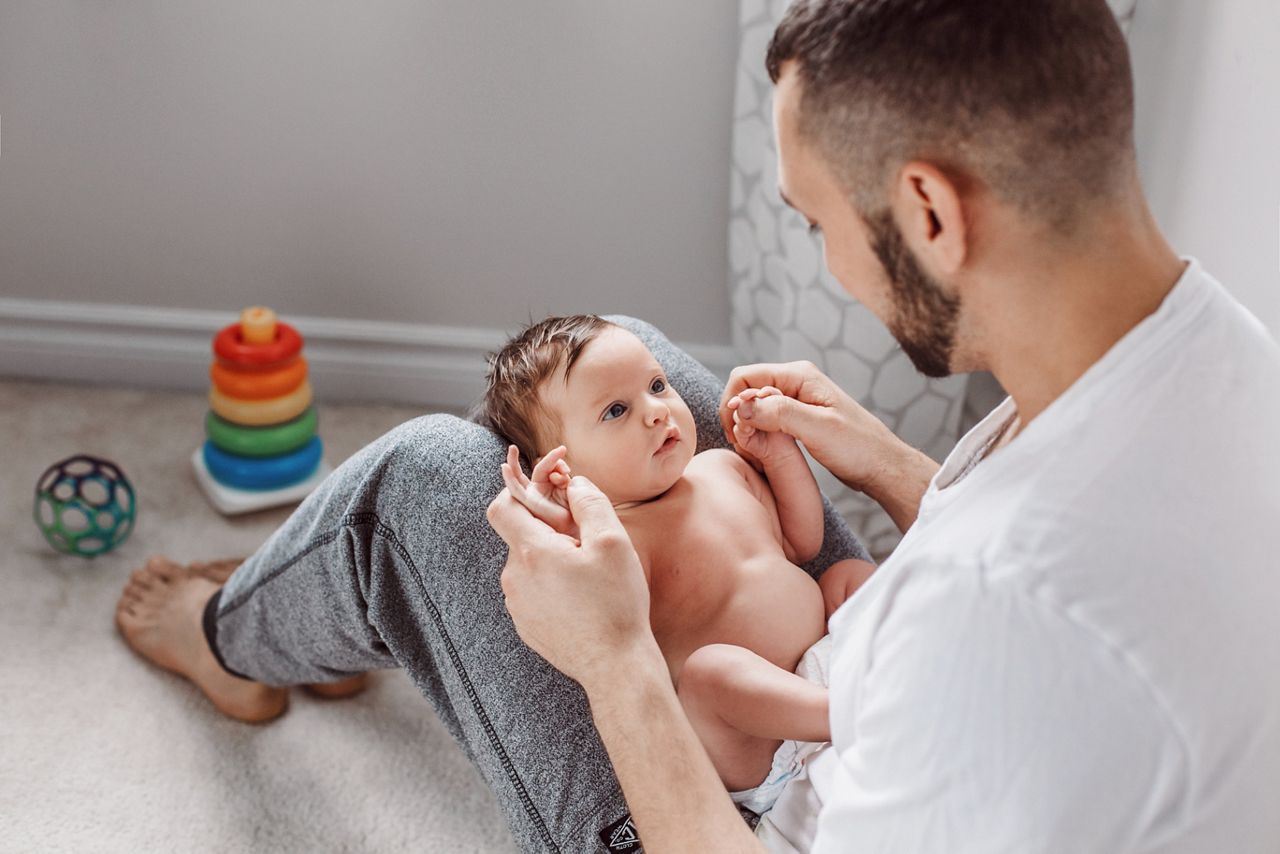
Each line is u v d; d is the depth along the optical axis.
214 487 2.11
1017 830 0.72
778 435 1.34
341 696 1.82
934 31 0.73
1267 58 1.34
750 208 2.04
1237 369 0.78
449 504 1.21
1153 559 0.72
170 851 1.58
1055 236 0.75
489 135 2.13
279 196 2.20
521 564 1.00
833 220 0.83
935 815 0.75
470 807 1.67
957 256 0.77
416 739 1.76
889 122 0.75
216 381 2.03
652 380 1.29
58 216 2.22
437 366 2.36
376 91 2.10
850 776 0.81
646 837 0.93
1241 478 0.75
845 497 2.01
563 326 1.32
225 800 1.65
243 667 1.60
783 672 1.11
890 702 0.77
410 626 1.29
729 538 1.27
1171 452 0.74
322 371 2.37
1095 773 0.70
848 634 0.94
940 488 0.95
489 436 1.28
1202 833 0.73
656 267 2.25
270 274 2.28
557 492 1.06
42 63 2.08
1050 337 0.79
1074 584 0.71
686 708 1.14
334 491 1.30
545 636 1.00
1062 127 0.73
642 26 2.03
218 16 2.03
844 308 1.85
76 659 1.83
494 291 2.29
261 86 2.10
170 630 1.77
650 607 1.26
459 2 2.02
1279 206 1.30
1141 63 1.71
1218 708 0.71
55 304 2.31
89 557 1.99
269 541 1.45
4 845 1.56
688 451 1.29
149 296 2.30
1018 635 0.72
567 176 2.17
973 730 0.73
